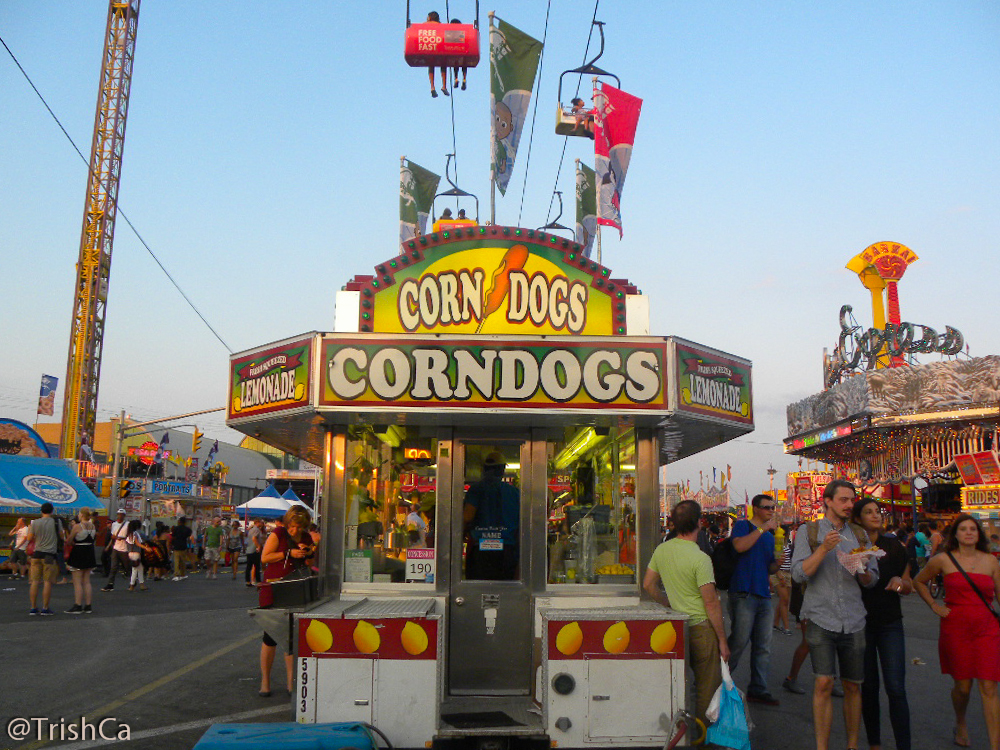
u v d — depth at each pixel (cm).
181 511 2684
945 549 565
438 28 899
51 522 1293
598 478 617
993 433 2350
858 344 3128
